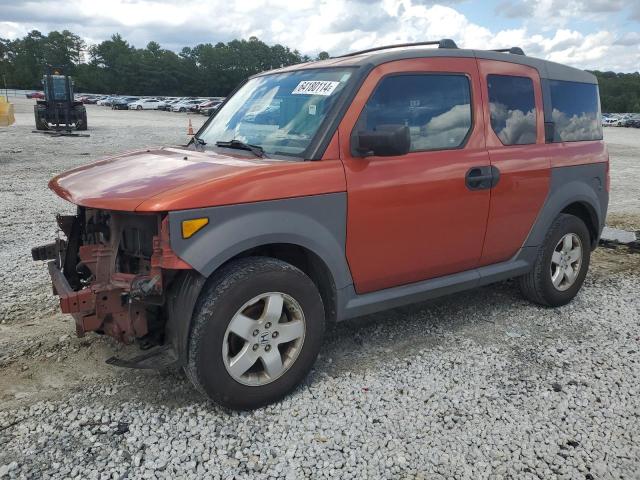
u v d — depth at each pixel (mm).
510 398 3441
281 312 3225
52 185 3660
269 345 3219
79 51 133375
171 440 2949
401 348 4082
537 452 2945
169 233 2834
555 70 4832
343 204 3383
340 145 3416
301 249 3488
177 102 63594
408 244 3764
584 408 3354
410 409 3299
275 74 4293
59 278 3291
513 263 4570
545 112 4633
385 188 3539
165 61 125500
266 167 3180
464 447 2969
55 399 3307
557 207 4680
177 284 3096
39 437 2941
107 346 3961
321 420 3170
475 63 4168
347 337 4242
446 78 3967
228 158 3510
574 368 3838
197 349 2973
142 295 2943
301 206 3219
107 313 3053
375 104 3576
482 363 3875
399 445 2973
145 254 3172
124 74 123000
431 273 4020
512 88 4406
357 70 3598
